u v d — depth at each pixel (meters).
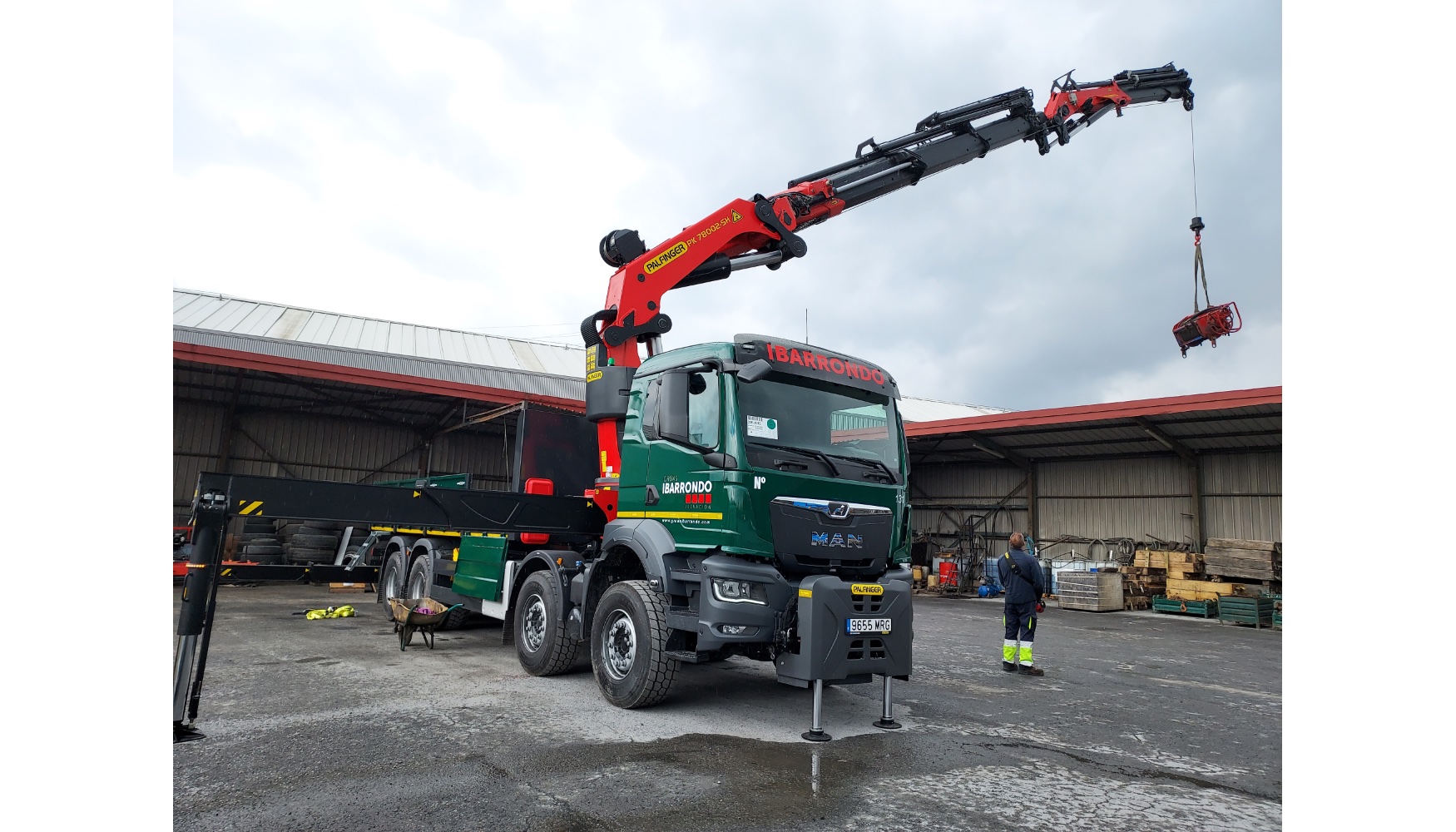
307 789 4.13
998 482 24.11
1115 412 17.91
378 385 17.11
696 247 8.66
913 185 11.36
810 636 5.40
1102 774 4.93
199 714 5.57
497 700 6.32
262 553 14.78
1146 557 18.67
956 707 6.78
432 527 6.88
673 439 5.97
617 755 4.89
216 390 19.30
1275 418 16.91
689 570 6.01
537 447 9.34
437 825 3.70
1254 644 12.52
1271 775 5.01
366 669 7.50
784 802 4.15
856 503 6.12
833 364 6.40
